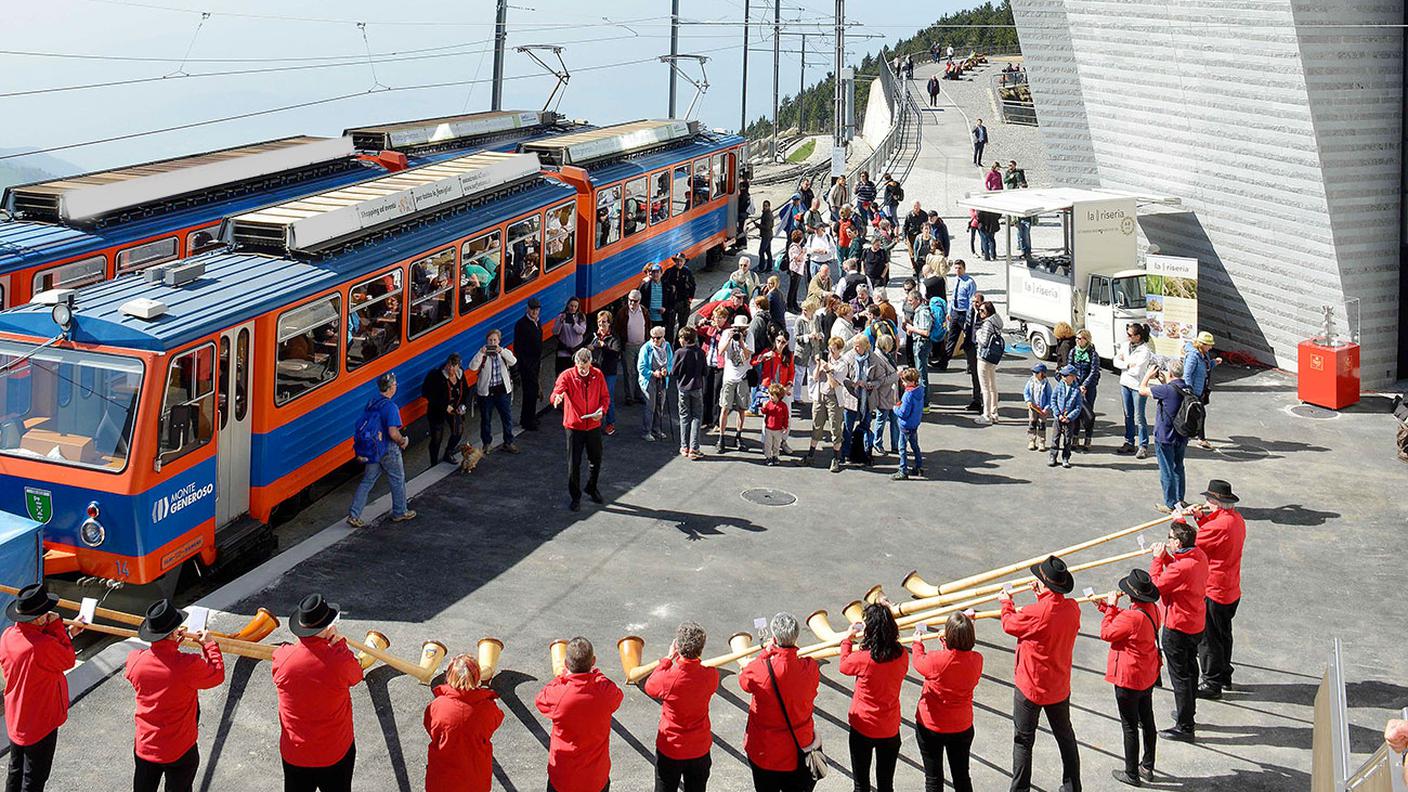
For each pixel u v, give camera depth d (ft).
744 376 63.82
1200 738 38.86
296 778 30.50
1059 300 81.51
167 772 30.89
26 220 56.13
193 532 44.73
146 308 43.04
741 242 117.50
